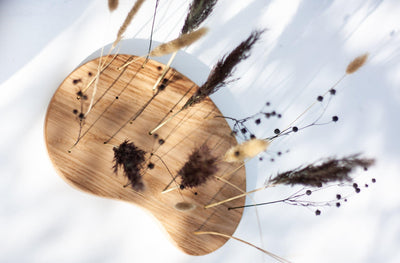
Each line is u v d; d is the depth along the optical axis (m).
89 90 0.95
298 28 1.03
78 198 0.98
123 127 0.96
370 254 1.04
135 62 0.96
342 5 1.04
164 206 0.96
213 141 0.97
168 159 0.96
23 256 0.96
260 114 1.01
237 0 1.02
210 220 0.97
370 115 1.04
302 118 1.03
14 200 0.96
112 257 0.98
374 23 1.04
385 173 1.04
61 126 0.94
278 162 1.02
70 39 0.98
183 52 1.00
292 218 1.02
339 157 1.03
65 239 0.97
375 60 1.04
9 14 0.97
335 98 1.03
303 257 1.02
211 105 0.97
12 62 0.97
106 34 0.99
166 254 0.99
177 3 1.00
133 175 0.89
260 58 1.02
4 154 0.96
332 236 1.03
